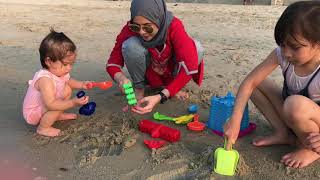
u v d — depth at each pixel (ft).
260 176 3.01
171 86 3.84
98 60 5.75
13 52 6.06
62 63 3.49
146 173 3.02
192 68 3.90
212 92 4.55
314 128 3.07
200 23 8.98
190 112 4.03
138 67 4.22
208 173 3.01
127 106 4.11
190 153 3.29
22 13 9.85
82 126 3.70
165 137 3.49
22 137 3.53
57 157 3.23
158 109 4.12
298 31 2.71
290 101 3.00
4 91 4.50
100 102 4.24
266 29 8.38
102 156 3.24
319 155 3.16
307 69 3.08
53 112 3.50
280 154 3.31
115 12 10.53
